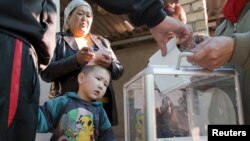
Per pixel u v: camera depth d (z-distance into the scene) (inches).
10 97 33.7
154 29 50.4
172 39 47.1
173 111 40.8
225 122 42.1
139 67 232.5
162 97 40.4
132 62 236.4
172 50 46.6
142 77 40.8
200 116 41.8
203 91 42.0
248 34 38.7
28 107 35.7
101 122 67.9
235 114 41.4
